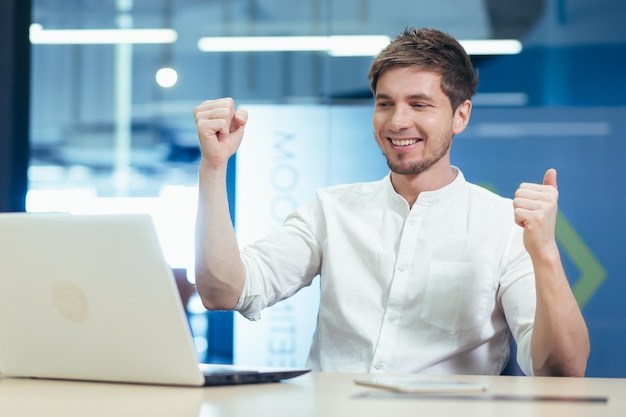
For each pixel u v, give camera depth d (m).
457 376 1.75
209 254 2.19
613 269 4.88
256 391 1.45
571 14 5.48
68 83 5.94
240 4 5.91
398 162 2.33
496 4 5.57
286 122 5.08
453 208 2.38
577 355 2.08
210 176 2.17
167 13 5.96
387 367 2.27
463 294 2.30
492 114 5.03
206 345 5.17
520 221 2.02
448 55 2.33
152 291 1.45
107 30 5.97
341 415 1.16
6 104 5.03
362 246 2.39
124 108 5.95
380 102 2.35
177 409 1.22
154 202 5.88
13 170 5.08
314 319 4.90
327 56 5.81
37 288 1.57
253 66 5.89
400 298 2.31
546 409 1.22
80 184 5.90
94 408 1.25
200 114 2.14
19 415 1.19
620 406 1.26
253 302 2.36
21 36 5.18
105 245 1.47
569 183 4.96
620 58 5.43
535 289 2.19
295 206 5.05
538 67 5.51
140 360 1.52
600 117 4.96
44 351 1.63
